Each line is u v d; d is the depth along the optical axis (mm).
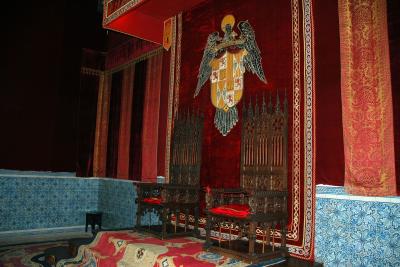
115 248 5082
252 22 5359
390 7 3863
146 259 4445
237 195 5129
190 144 5973
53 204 8367
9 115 7879
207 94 5969
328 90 4309
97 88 9148
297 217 4426
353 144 3992
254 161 4973
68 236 8023
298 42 4688
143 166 7336
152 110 7277
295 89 4648
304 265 4047
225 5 5848
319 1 4520
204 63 6098
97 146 9039
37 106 8266
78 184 8742
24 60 8148
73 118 8758
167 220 5453
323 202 4238
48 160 8328
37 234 8094
